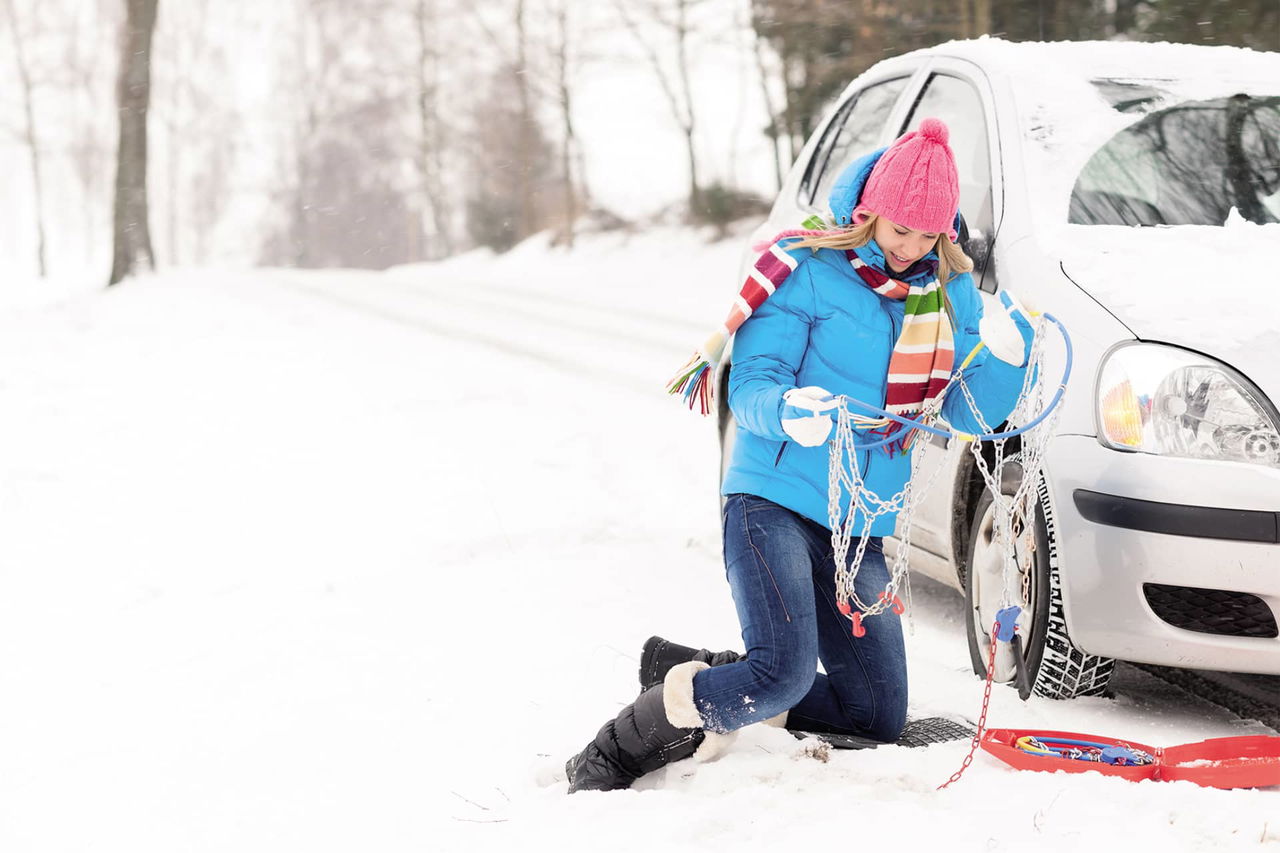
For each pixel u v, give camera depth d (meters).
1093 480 5.66
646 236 53.31
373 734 5.82
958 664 6.75
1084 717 5.83
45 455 13.82
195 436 14.24
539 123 71.19
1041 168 6.95
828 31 38.66
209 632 7.82
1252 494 5.36
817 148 9.89
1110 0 30.61
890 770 4.92
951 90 8.12
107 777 5.64
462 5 71.56
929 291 4.82
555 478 11.25
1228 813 4.44
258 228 106.25
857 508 5.01
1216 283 5.94
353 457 12.55
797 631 4.86
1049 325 6.11
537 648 6.85
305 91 100.44
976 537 6.46
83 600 8.92
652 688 4.97
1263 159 7.12
